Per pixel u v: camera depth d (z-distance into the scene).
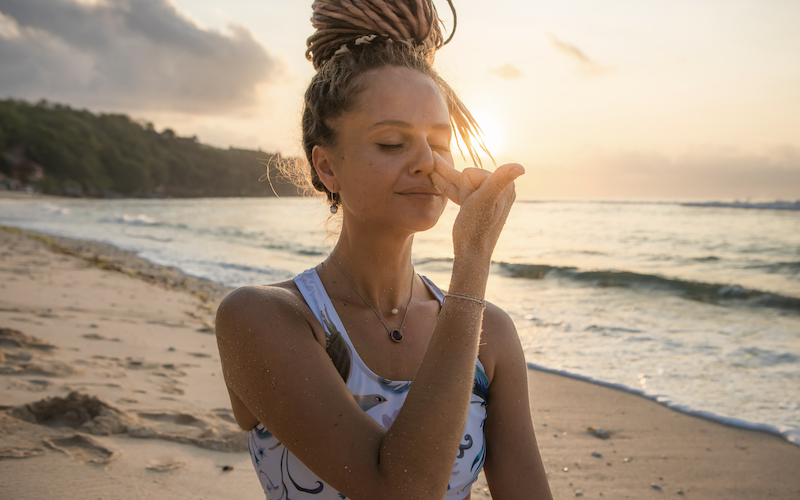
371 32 1.31
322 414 1.08
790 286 13.21
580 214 54.12
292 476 1.21
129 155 135.50
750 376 5.80
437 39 1.47
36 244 18.91
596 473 3.66
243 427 1.35
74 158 121.62
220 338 1.22
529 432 1.37
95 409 3.47
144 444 3.21
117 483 2.73
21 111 127.06
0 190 102.81
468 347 1.06
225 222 40.25
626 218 46.41
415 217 1.22
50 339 5.60
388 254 1.32
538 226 37.50
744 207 64.19
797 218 43.62
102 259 15.81
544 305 10.31
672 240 27.19
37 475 2.72
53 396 3.56
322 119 1.30
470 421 1.28
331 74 1.27
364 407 1.21
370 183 1.22
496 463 1.35
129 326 6.75
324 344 1.23
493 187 1.07
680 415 4.76
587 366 6.17
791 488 3.50
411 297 1.43
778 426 4.46
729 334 7.82
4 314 6.58
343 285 1.33
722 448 4.09
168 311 8.24
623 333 7.80
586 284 13.51
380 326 1.30
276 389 1.12
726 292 11.78
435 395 1.01
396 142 1.21
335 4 1.32
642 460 3.87
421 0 1.36
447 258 18.12
